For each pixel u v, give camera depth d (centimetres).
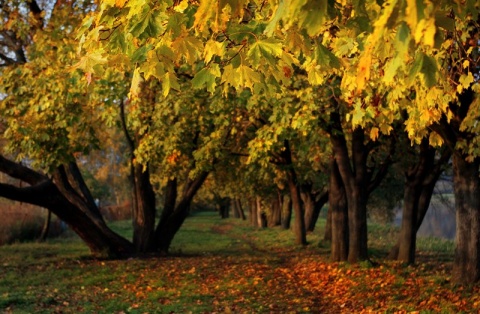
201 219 7125
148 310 1078
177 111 1476
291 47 415
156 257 2023
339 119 1486
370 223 4588
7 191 1623
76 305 1141
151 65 429
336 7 411
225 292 1305
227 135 1803
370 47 328
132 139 2220
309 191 3628
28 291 1298
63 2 1551
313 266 1742
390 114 851
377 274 1435
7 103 1491
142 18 392
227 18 410
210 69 432
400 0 259
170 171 1920
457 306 984
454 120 1025
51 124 1423
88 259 1909
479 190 1131
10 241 2666
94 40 468
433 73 306
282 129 1310
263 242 3156
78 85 1312
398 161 1806
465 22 722
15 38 1883
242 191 3569
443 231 3997
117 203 6556
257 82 449
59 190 1866
